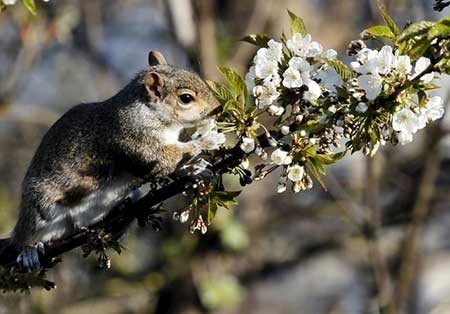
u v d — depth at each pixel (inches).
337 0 713.6
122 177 355.9
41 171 357.7
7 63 723.4
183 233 614.9
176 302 620.4
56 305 596.1
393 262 637.3
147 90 353.7
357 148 266.5
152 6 812.0
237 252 624.7
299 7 698.8
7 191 673.0
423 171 588.4
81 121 359.6
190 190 290.2
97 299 623.5
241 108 273.4
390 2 571.5
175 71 361.4
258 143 272.2
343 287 760.3
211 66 579.8
